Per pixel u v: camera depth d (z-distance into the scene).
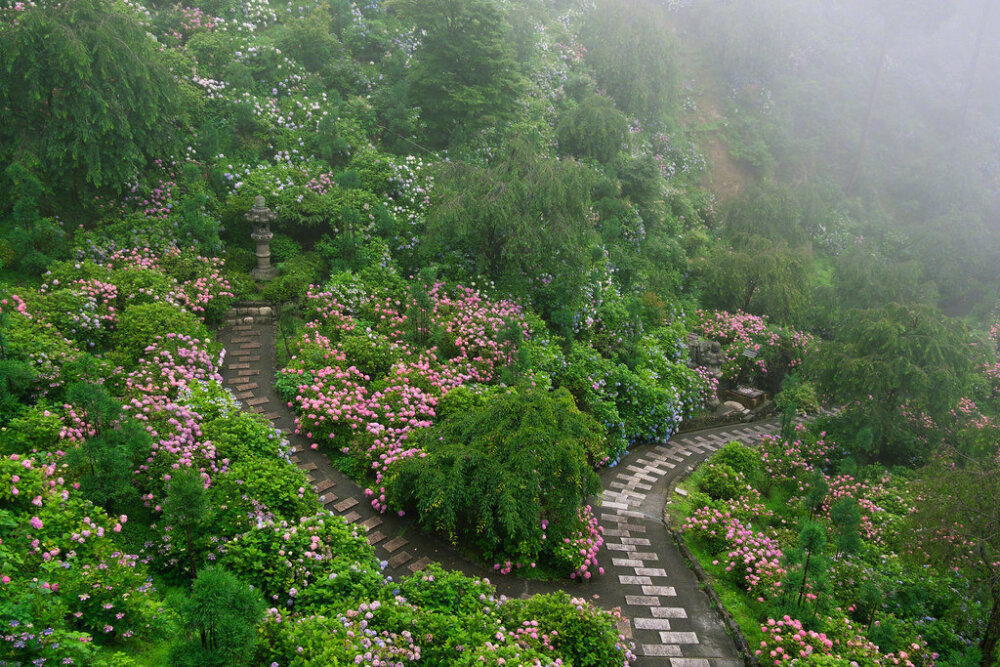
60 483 8.23
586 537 11.66
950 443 18.58
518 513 10.32
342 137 20.69
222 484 9.46
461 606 8.91
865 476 17.09
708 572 11.88
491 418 11.32
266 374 13.94
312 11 25.70
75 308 12.49
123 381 11.44
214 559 8.55
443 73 23.97
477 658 7.60
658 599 10.86
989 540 11.04
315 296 16.05
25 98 14.38
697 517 13.32
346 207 17.88
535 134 25.45
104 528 8.07
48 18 14.37
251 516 9.20
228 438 10.62
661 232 27.56
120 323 12.92
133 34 16.02
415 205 20.20
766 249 26.73
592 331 19.53
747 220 30.17
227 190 18.33
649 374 18.98
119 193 16.16
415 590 8.85
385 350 14.55
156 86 16.53
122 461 8.69
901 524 13.35
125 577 7.27
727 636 10.10
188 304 14.55
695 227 30.67
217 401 11.55
